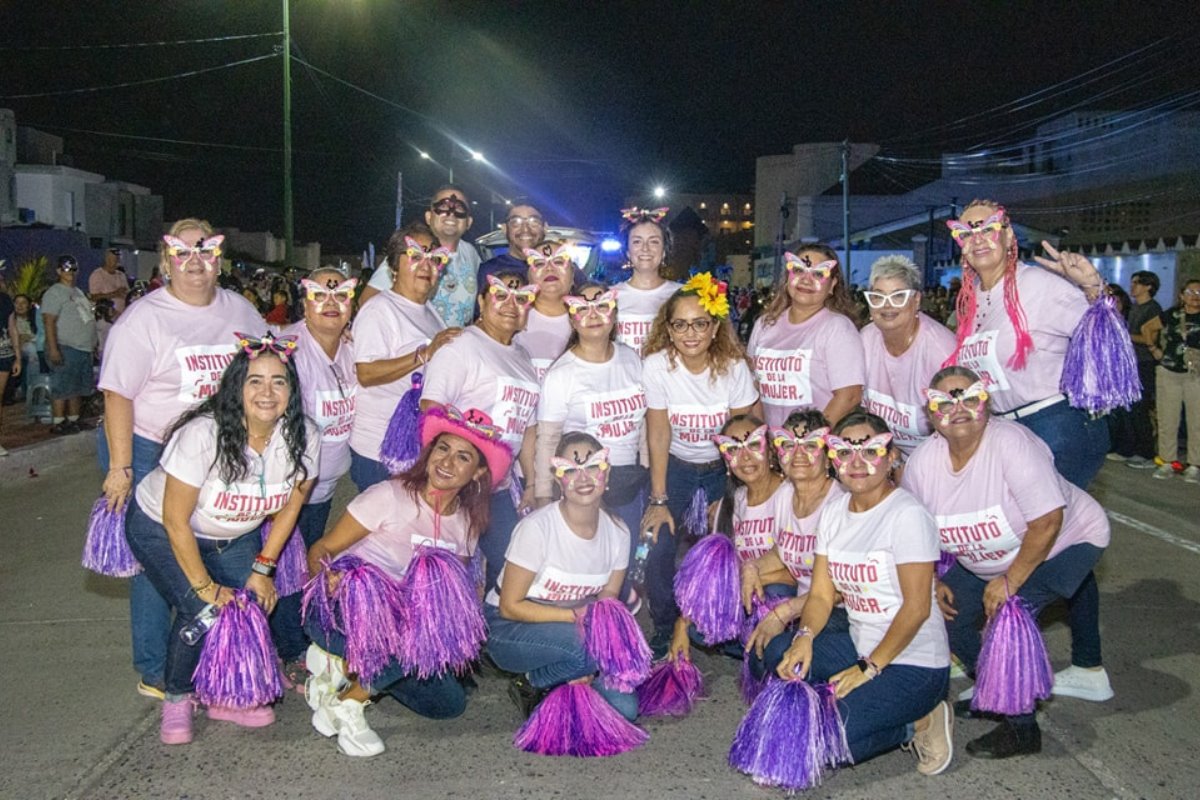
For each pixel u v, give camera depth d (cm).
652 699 482
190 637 429
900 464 536
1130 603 638
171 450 421
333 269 516
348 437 543
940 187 4497
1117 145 3466
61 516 862
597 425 513
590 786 410
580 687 445
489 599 483
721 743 452
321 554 453
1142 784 410
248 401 420
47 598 640
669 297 585
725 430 503
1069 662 541
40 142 4116
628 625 438
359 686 438
